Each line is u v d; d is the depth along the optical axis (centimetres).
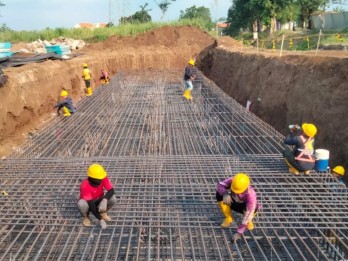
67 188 588
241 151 852
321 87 841
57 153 804
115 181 619
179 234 476
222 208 471
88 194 463
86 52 2292
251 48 2014
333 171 646
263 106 1134
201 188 590
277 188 576
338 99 766
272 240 502
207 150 856
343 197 549
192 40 2494
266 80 1191
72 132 933
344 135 707
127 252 443
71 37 2731
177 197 577
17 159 725
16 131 1012
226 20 4250
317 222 486
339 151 709
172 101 1296
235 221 501
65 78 1456
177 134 957
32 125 1093
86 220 482
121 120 1077
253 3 3416
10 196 563
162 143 897
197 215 521
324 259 471
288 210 521
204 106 1203
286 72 1064
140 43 2519
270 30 3550
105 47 2484
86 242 501
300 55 1070
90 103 1260
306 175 620
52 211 521
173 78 1828
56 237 471
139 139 925
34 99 1140
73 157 746
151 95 1398
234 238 459
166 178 630
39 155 767
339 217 493
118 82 1695
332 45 1711
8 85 1015
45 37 2683
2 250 491
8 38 2659
